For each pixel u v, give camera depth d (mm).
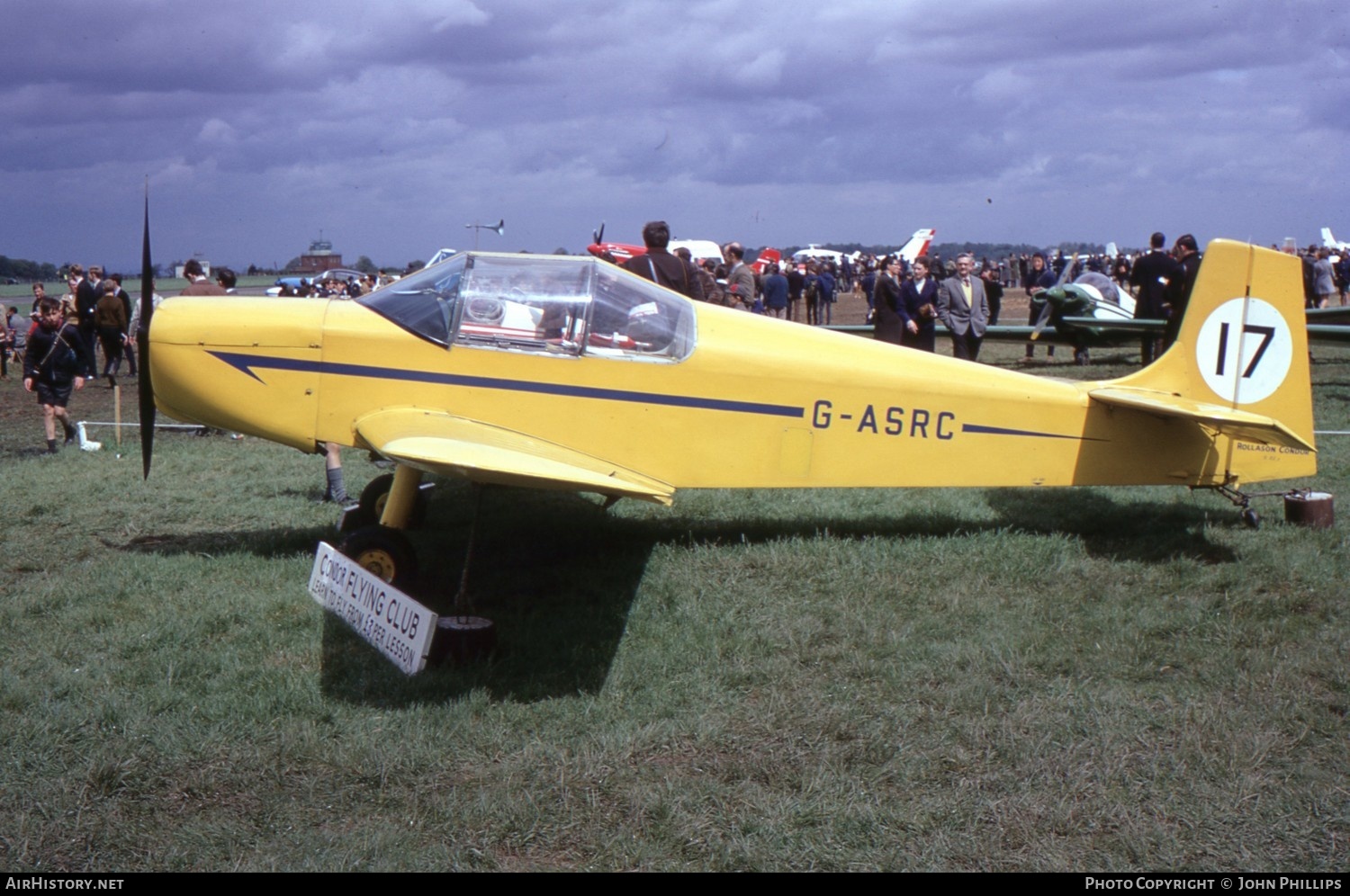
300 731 3521
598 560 5430
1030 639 4359
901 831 3035
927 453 5586
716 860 2889
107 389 14641
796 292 23891
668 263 7656
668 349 5277
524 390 5180
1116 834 3012
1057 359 17047
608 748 3451
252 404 5180
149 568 5266
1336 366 15125
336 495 6684
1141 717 3689
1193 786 3232
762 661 4188
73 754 3404
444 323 5145
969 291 10703
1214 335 5809
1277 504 6539
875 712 3764
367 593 4363
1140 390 5781
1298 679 3971
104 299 14750
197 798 3191
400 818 3092
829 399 5445
